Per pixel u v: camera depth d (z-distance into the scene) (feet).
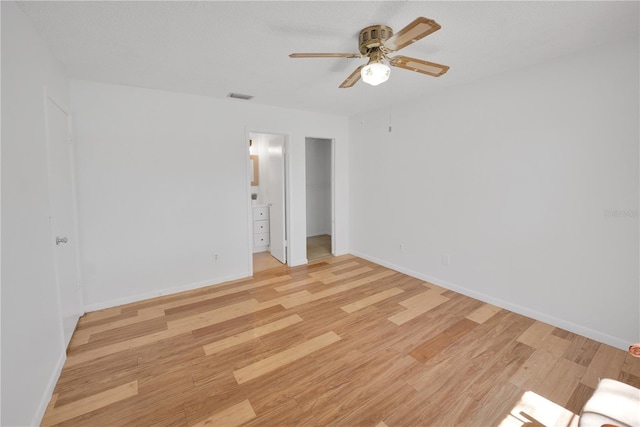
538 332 8.04
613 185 7.08
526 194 8.65
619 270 7.13
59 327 6.56
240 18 5.82
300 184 14.24
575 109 7.55
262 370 6.57
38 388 5.26
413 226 12.35
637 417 3.66
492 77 9.18
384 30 6.04
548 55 7.64
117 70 8.39
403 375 6.39
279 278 12.54
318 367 6.67
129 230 10.05
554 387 6.00
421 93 11.08
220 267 12.03
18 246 4.75
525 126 8.52
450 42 6.90
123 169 9.82
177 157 10.77
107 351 7.28
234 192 12.14
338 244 15.93
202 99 11.14
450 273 11.05
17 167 4.86
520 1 5.29
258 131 12.59
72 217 8.50
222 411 5.42
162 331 8.23
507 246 9.24
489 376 6.33
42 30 6.07
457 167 10.43
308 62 7.98
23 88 5.27
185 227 11.12
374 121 13.79
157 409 5.47
